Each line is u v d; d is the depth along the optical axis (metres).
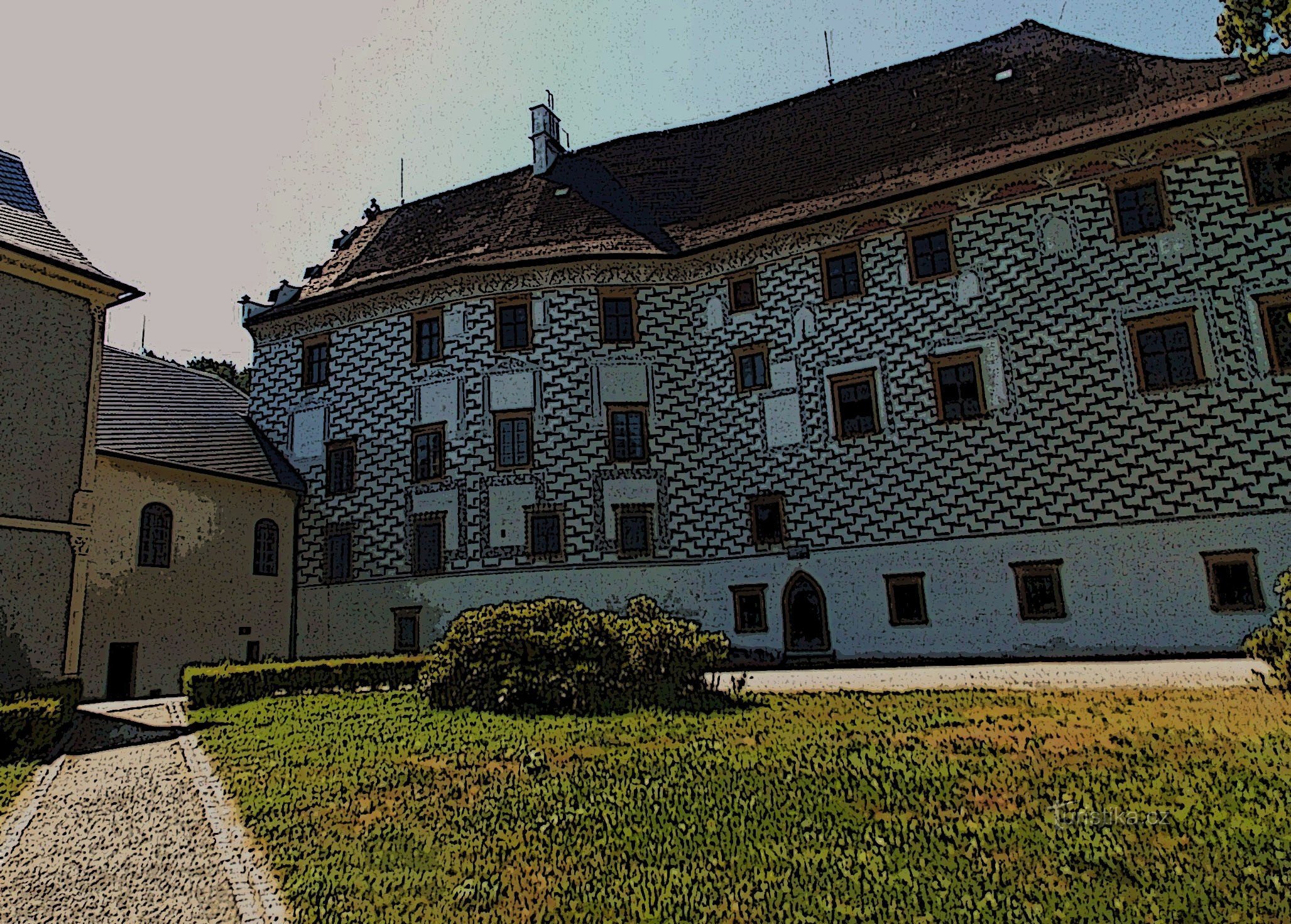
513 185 32.44
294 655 27.08
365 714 14.02
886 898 5.06
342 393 28.52
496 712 13.29
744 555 24.17
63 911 5.78
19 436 17.03
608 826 6.83
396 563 26.44
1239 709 10.23
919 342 22.70
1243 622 18.31
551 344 26.11
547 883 5.67
